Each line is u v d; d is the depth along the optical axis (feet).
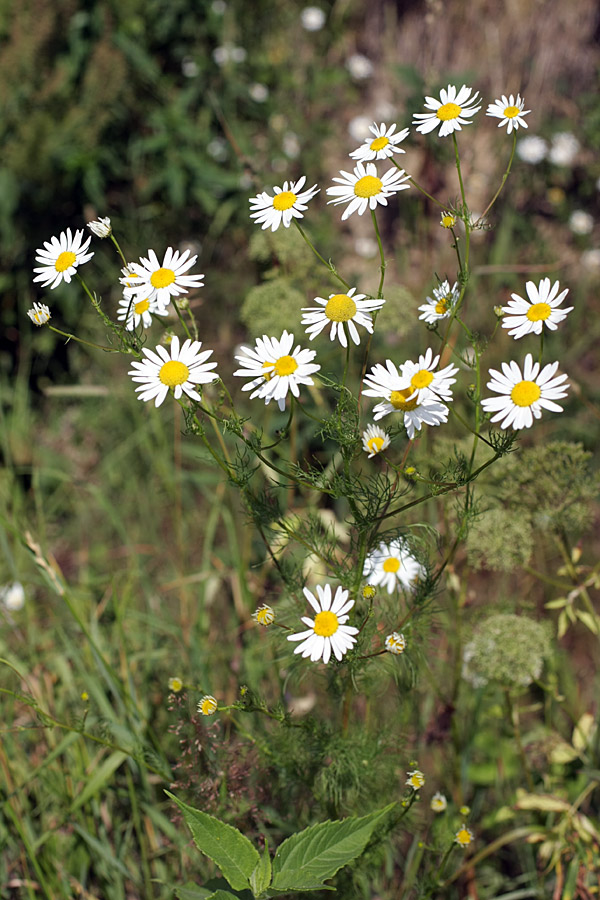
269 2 19.49
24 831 8.12
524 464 7.98
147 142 15.81
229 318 14.87
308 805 7.57
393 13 18.95
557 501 7.97
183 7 17.28
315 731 6.62
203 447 11.91
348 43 19.85
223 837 5.50
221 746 7.17
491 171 16.94
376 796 7.22
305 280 9.89
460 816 8.26
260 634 9.53
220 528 12.64
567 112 17.72
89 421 14.60
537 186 17.04
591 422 13.01
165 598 11.48
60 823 8.10
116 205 16.42
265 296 9.28
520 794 7.95
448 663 9.00
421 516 8.86
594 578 8.06
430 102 5.84
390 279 15.30
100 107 15.39
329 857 5.53
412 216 15.57
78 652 9.79
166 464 12.68
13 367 15.64
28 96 15.11
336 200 5.70
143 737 8.21
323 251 15.53
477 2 18.01
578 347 14.05
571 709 9.53
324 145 18.29
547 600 10.83
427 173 15.21
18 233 15.48
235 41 18.53
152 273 5.75
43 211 15.58
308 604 6.87
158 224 16.43
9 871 8.30
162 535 12.94
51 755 7.95
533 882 8.31
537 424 12.46
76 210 15.81
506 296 14.78
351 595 6.28
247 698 6.32
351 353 12.25
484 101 17.54
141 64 16.11
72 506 13.66
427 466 8.41
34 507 13.38
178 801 5.49
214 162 16.74
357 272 15.93
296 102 18.60
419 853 8.07
